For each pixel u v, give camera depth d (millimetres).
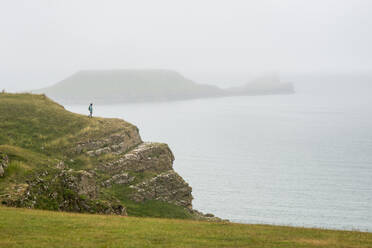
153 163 66625
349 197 135875
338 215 115438
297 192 143500
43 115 68625
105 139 65312
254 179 166625
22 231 24391
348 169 183375
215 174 177000
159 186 62219
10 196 34438
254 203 129000
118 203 47938
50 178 41219
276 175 174500
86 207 40688
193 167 194125
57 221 27750
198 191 145375
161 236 25562
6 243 21734
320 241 26188
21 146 57000
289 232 28906
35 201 36406
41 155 53312
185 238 25422
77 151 61125
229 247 23781
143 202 58500
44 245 21938
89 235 24703
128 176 60469
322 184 155500
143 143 72625
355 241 26625
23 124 63656
